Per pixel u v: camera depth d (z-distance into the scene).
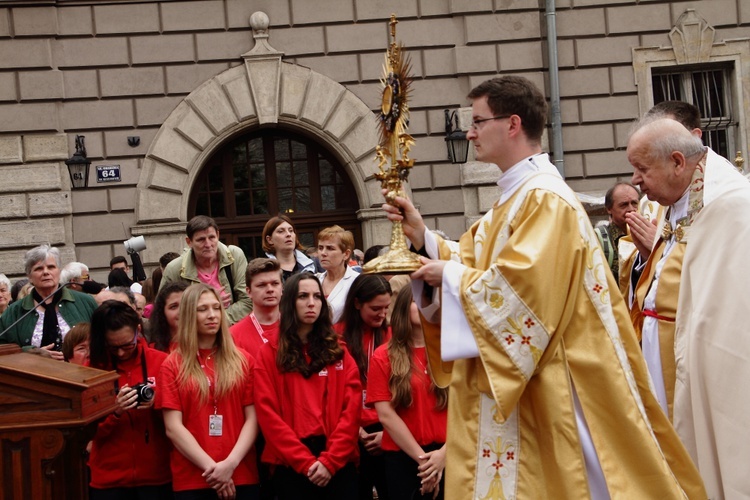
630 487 3.58
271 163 13.59
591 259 3.67
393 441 5.20
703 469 4.29
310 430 5.16
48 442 4.23
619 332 3.71
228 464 5.03
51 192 12.85
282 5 13.20
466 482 3.71
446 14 13.41
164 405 5.06
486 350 3.53
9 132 12.78
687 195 4.48
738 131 13.98
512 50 13.47
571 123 13.59
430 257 3.86
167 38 13.02
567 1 13.61
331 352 5.29
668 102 5.27
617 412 3.61
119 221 12.92
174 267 7.17
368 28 13.32
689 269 4.36
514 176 3.81
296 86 13.19
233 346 5.26
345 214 13.65
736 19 13.77
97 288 8.35
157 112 13.01
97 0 12.87
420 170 13.35
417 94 13.37
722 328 4.19
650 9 13.69
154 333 5.82
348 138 13.26
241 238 13.62
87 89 12.89
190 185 13.07
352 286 5.70
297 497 5.16
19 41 12.77
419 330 5.25
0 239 12.78
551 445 3.58
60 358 5.90
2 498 4.21
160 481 5.22
